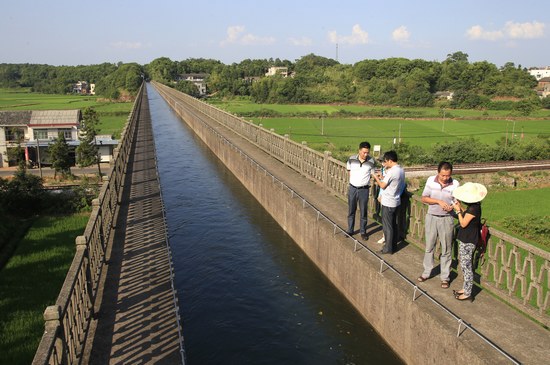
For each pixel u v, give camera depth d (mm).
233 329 7656
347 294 8250
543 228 19359
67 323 4527
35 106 91875
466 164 34531
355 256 7734
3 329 8625
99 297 6285
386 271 6980
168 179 18750
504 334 5191
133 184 12633
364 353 6848
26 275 11398
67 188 21688
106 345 5215
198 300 8680
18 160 40375
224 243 11586
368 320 7422
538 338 5125
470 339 5051
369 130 64438
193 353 7012
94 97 129250
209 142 26219
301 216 10602
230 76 129875
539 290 5289
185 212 14258
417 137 56719
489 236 6152
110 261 7438
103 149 42312
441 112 85250
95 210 7098
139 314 5859
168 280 6793
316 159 12625
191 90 115125
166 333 5449
